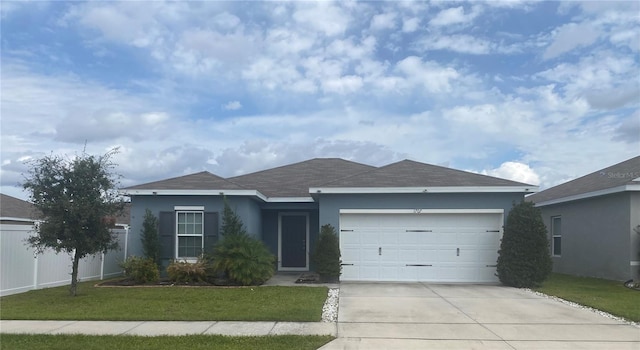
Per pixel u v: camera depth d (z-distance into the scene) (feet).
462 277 54.03
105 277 60.70
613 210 57.98
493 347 27.48
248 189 56.85
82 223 42.34
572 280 58.29
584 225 64.64
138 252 57.36
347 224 55.42
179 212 57.88
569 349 27.20
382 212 54.80
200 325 32.14
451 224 54.54
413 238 54.80
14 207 72.64
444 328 31.68
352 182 55.72
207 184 57.62
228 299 41.32
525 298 42.91
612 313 36.09
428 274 54.34
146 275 52.29
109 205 43.93
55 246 42.14
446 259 54.29
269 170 79.20
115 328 31.32
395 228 55.01
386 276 54.65
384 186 54.29
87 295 43.73
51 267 50.83
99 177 43.55
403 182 55.11
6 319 33.78
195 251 57.41
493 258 53.93
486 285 51.60
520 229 50.70
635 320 33.88
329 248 53.47
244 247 51.39
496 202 53.98
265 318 33.76
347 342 28.19
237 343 27.61
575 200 65.41
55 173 42.42
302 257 68.49
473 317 34.91
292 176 75.15
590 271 62.90
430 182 54.80
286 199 64.59
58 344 27.37
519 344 28.14
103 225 44.27
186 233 57.67
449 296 43.70
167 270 52.42
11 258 45.16
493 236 54.13
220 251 50.98
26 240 44.68
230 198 57.93
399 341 28.50
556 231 73.51
